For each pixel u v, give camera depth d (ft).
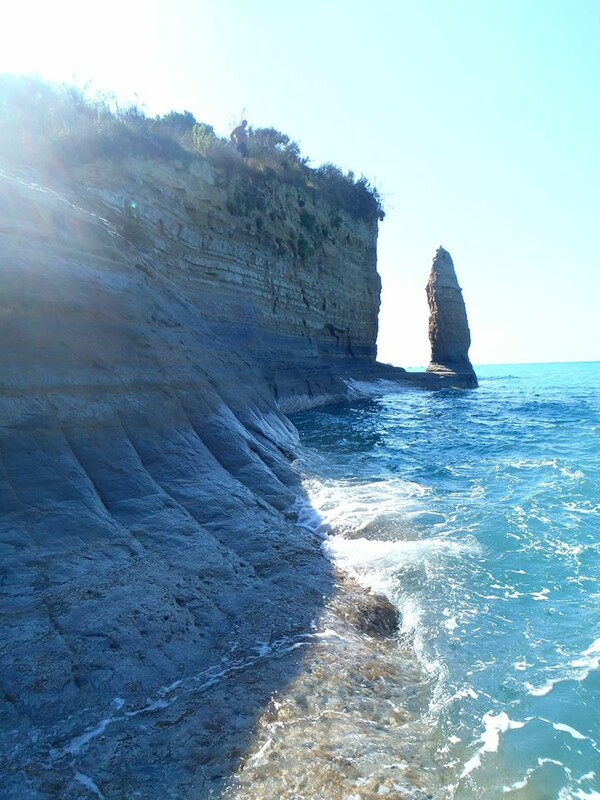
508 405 84.48
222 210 67.31
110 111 58.70
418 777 9.58
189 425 24.80
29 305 20.17
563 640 14.42
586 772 10.02
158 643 12.21
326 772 9.42
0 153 43.32
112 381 21.76
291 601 15.43
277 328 78.95
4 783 8.41
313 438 48.11
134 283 28.96
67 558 14.15
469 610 16.02
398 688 12.23
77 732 9.67
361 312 112.78
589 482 30.99
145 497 18.43
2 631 11.27
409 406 82.17
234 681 11.66
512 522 23.94
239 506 21.01
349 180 110.42
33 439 17.13
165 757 9.41
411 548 20.66
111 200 49.08
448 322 139.33
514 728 11.07
